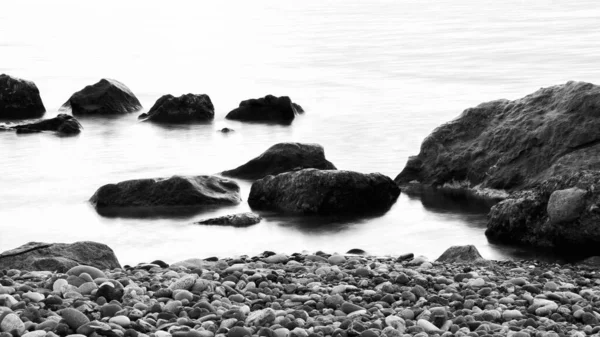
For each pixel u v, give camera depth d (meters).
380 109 34.03
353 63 48.50
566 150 19.72
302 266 12.73
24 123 33.34
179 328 8.59
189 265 12.83
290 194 20.11
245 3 107.81
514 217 16.98
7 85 36.44
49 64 53.31
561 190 16.17
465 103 34.56
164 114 34.34
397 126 30.56
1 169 24.84
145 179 20.77
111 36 70.50
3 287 9.84
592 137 19.53
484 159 21.25
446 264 13.77
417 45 55.84
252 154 26.97
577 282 12.57
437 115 32.31
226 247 17.03
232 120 33.78
